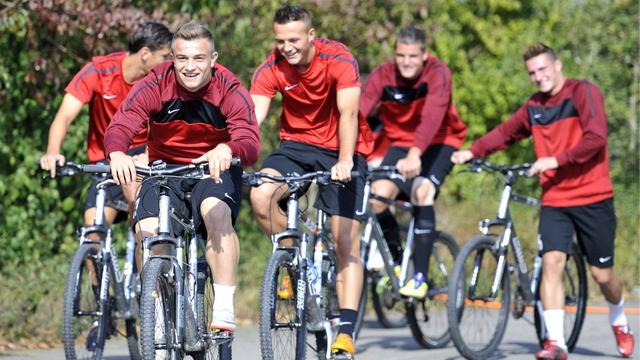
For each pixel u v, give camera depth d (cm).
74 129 3253
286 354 2056
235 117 1944
